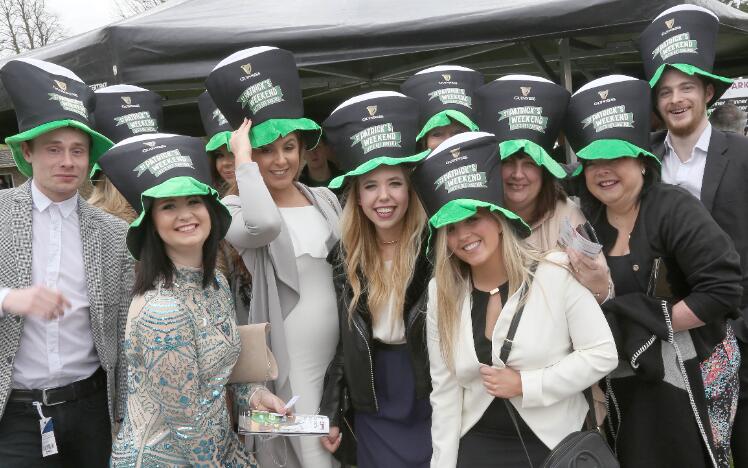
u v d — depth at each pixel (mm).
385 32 3711
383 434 2609
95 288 2576
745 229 2789
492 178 2236
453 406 2320
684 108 2812
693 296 2312
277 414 2297
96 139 2629
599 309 2186
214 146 3188
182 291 2104
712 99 2953
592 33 3559
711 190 2820
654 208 2404
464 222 2199
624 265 2420
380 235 2670
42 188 2529
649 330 2318
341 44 3770
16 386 2502
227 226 2258
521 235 2285
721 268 2271
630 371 2426
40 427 2521
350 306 2572
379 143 2541
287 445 2688
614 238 2494
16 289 2314
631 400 2447
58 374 2535
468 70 3107
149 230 2115
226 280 2541
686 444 2369
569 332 2201
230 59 2684
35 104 2406
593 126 2445
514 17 3572
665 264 2404
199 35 3762
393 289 2568
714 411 2494
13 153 2594
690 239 2301
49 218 2561
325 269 2791
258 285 2654
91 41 3891
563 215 2639
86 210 2658
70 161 2467
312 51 3791
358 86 6805
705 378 2467
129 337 2061
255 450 2607
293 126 2672
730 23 4207
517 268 2193
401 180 2543
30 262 2475
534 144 2516
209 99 3475
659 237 2377
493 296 2277
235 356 2242
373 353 2623
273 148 2715
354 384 2615
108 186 3252
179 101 6211
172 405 1996
